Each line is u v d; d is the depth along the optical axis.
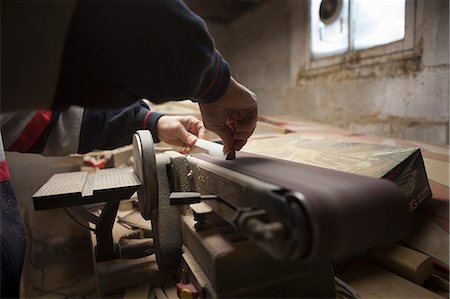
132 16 0.40
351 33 1.80
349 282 0.70
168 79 0.44
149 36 0.41
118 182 0.76
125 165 1.69
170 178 0.74
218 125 0.71
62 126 0.94
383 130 1.67
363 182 0.43
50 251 2.32
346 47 1.86
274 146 1.06
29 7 0.37
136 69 0.42
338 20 1.89
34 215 2.28
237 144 0.75
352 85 1.84
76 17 0.39
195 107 1.65
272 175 0.49
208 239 0.57
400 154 0.75
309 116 2.27
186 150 0.98
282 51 2.47
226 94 0.58
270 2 2.52
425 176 0.77
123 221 1.10
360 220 0.36
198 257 0.63
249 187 0.42
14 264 0.62
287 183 0.43
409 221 0.41
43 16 0.37
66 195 0.68
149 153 0.72
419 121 1.47
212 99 0.55
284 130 1.58
